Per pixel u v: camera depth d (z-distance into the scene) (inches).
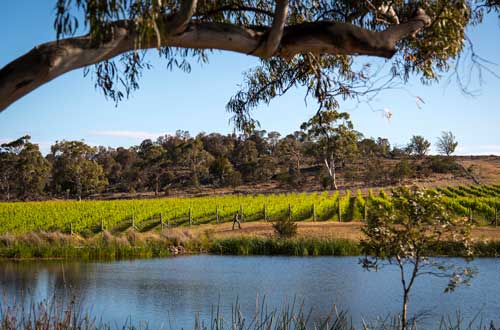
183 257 935.7
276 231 1091.3
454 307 526.6
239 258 913.5
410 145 4288.9
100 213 1739.7
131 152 4365.2
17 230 1470.2
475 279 657.0
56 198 3567.9
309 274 737.6
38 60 135.0
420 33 236.1
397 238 263.6
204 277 725.9
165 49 227.3
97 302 552.4
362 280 681.6
